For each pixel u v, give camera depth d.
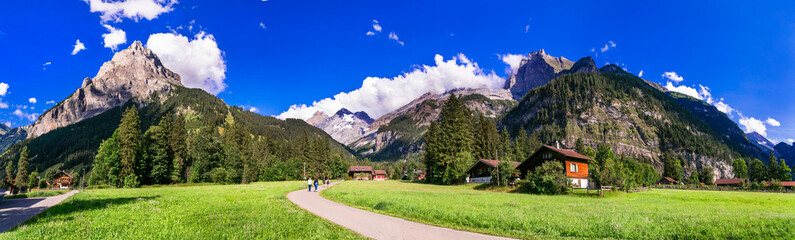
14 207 22.12
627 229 14.91
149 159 81.00
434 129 94.69
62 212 18.34
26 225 13.87
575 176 58.72
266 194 34.62
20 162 134.88
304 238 12.73
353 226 15.93
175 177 83.81
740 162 173.88
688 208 26.39
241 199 27.91
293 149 159.38
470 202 27.38
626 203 31.84
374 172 198.62
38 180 140.88
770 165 158.50
